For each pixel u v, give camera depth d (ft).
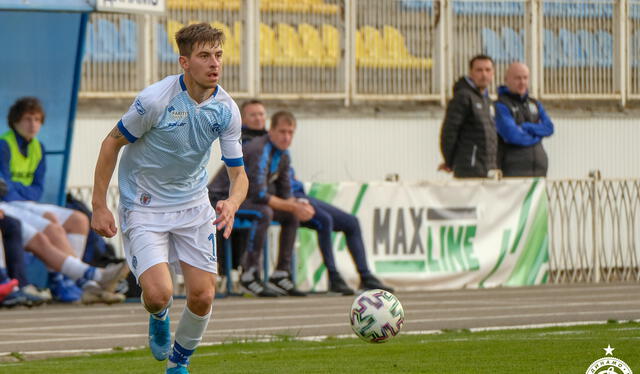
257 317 91.40
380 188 115.75
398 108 157.17
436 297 108.68
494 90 159.94
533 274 122.83
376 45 156.87
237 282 117.60
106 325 88.22
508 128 123.13
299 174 151.53
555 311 93.30
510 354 65.46
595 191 127.24
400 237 116.47
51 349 73.20
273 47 152.56
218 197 107.96
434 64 159.33
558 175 160.97
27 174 108.88
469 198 119.44
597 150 163.02
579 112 162.09
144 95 54.34
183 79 55.01
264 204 108.06
